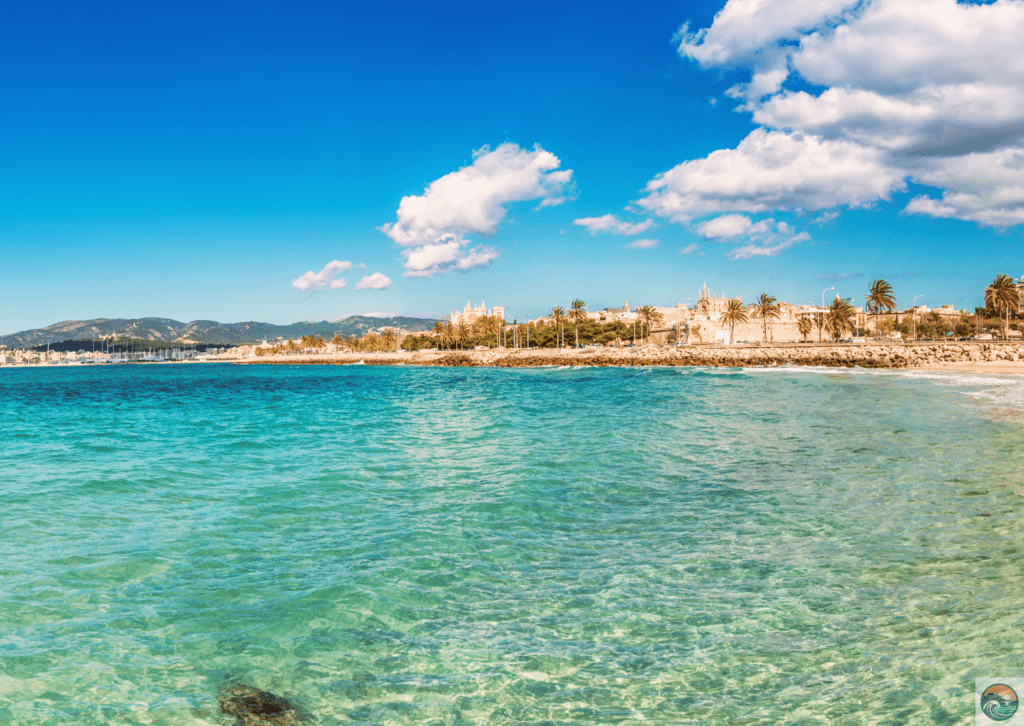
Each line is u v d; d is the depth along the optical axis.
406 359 169.12
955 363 82.69
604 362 123.38
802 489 14.30
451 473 17.03
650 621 7.76
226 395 60.03
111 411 42.66
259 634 7.61
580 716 5.87
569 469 17.06
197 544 11.06
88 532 11.90
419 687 6.43
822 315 152.00
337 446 22.73
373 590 8.83
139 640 7.50
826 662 6.70
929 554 9.81
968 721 5.56
